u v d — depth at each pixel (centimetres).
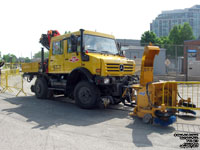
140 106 589
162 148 394
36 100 966
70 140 438
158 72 2498
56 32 1083
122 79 735
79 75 796
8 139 444
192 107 580
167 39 6212
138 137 454
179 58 2662
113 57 764
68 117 638
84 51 742
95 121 591
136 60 1667
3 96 1098
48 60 944
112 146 404
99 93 732
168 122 520
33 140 438
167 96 618
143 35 5412
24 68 1139
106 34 850
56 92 977
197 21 16688
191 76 1898
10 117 634
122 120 601
